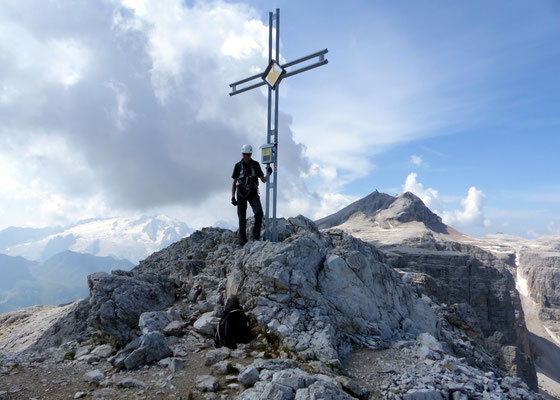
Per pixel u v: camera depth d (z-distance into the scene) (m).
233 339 7.53
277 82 10.73
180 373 6.34
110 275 11.12
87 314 9.77
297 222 13.05
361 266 9.59
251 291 8.59
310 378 5.04
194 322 8.98
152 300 9.78
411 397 5.37
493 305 182.00
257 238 11.45
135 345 7.22
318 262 9.38
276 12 10.92
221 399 5.28
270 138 10.86
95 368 7.01
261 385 5.07
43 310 16.53
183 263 12.63
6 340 11.38
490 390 5.89
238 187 11.18
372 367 6.64
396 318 9.55
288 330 7.12
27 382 6.25
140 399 5.36
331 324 7.61
